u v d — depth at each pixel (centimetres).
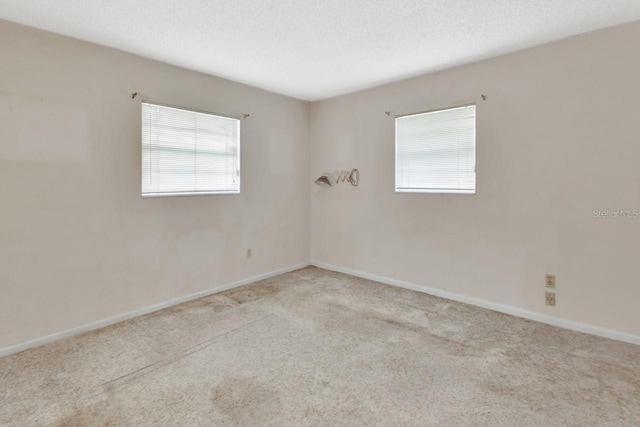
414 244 372
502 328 276
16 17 230
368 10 222
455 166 337
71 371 214
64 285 263
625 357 228
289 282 407
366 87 399
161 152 320
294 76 359
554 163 277
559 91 272
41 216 251
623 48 245
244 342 253
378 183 400
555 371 212
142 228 307
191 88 338
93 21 236
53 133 254
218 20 235
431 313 309
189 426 165
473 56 303
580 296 270
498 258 311
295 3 213
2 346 237
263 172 414
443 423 167
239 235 391
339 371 213
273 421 169
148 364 222
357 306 328
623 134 248
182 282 339
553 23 243
